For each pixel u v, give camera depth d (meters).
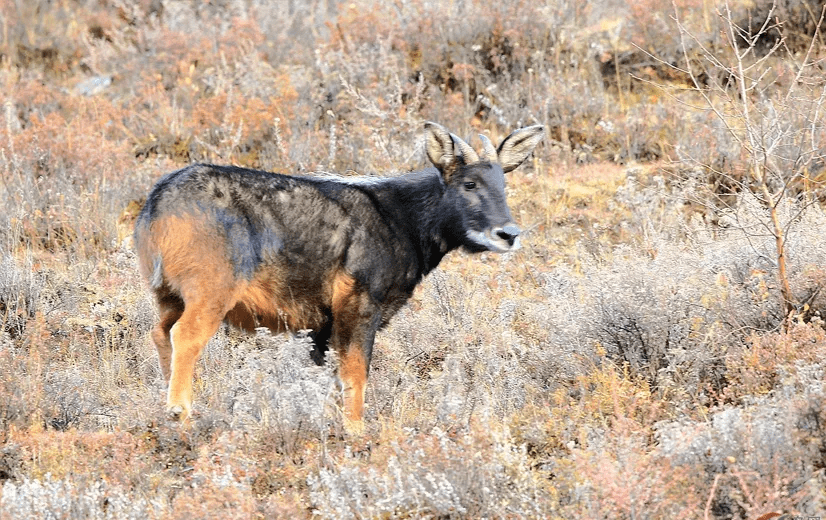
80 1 41.16
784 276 17.12
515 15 32.81
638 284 17.78
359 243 16.52
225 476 12.72
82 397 16.45
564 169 27.78
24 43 37.31
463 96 31.28
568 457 13.98
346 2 37.34
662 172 26.09
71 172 26.31
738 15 31.28
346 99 29.62
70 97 31.98
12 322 19.78
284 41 34.81
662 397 15.58
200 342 15.63
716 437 13.00
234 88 30.38
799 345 15.63
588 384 16.22
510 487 12.92
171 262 15.66
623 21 33.06
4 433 15.25
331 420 15.34
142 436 14.98
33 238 23.73
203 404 16.14
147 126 29.44
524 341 18.66
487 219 16.88
